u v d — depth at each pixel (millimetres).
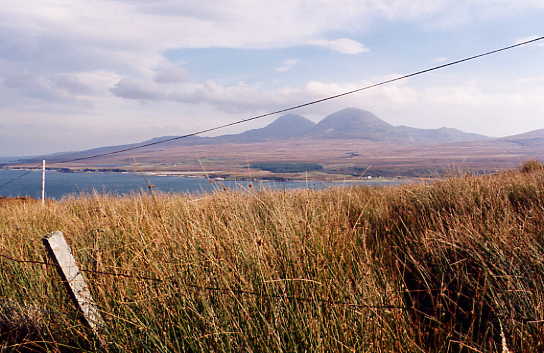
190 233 3594
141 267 3205
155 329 2551
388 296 2701
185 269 3002
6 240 4984
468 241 3492
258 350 2299
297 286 2678
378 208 5613
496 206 4637
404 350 2275
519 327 2375
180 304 2637
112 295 2996
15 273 3785
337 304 2404
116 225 4402
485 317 2762
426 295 3236
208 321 2395
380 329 2291
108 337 2588
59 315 3023
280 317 2428
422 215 4988
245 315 2422
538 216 3957
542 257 2924
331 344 2268
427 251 3637
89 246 4023
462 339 2436
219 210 4648
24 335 3006
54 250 2660
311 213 4230
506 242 3344
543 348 2178
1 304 3395
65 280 2713
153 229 3838
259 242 2998
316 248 3076
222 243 3357
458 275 3152
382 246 4047
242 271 2861
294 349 2227
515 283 2738
